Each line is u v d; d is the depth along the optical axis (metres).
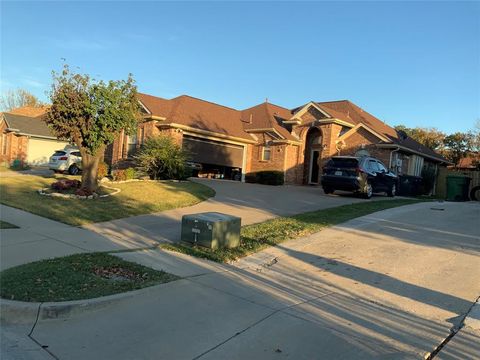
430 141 53.41
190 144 25.20
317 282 6.71
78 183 16.42
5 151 36.62
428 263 7.71
